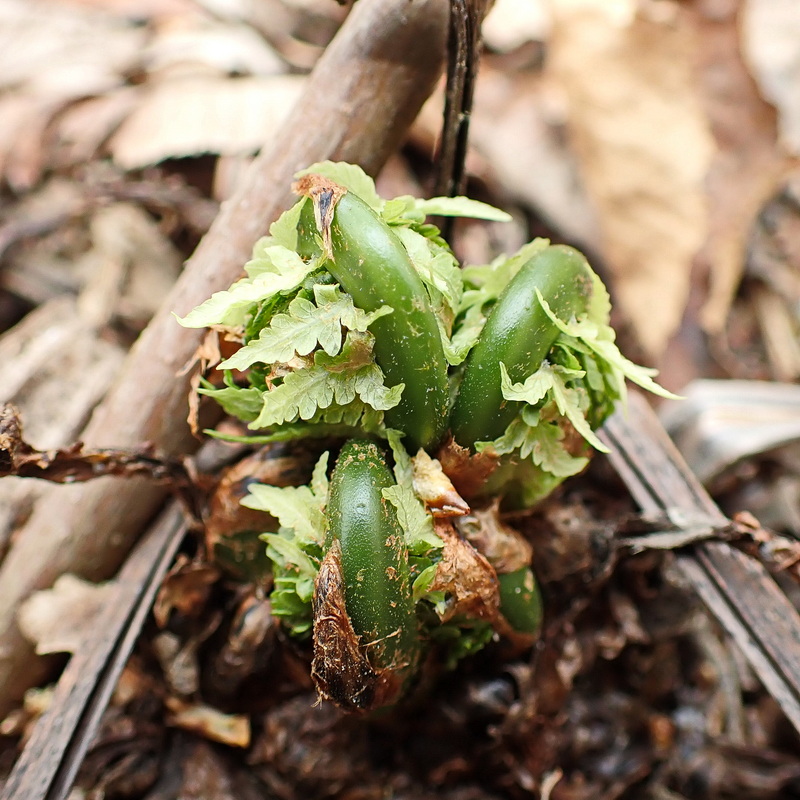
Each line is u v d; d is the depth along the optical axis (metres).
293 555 0.23
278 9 0.45
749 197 0.45
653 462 0.29
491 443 0.23
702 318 0.44
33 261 0.41
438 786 0.27
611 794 0.29
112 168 0.41
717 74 0.45
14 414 0.24
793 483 0.37
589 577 0.27
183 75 0.42
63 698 0.26
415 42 0.25
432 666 0.25
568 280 0.24
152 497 0.28
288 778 0.27
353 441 0.24
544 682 0.27
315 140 0.26
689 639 0.32
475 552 0.24
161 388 0.27
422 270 0.23
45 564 0.28
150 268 0.40
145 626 0.27
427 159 0.42
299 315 0.22
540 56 0.46
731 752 0.31
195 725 0.27
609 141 0.42
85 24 0.47
